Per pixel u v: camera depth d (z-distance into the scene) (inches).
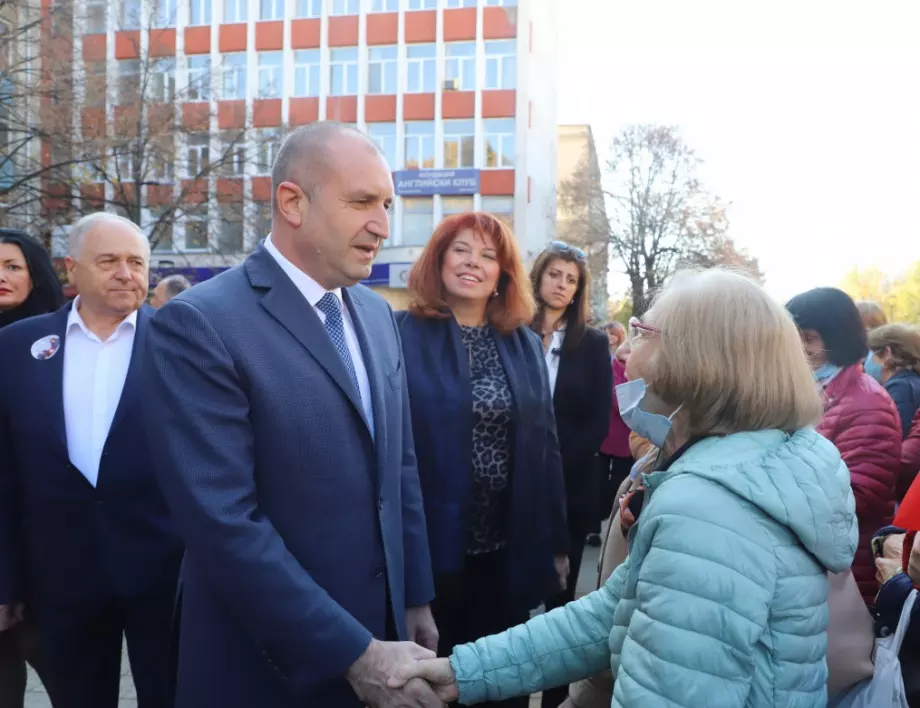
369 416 72.2
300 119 1043.9
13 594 90.3
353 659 61.2
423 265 102.9
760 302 56.1
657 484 54.8
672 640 47.9
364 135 68.4
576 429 137.9
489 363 102.5
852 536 52.9
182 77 1059.9
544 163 1232.2
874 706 62.0
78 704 92.7
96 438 91.1
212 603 66.5
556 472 109.5
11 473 90.8
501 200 1024.9
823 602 51.6
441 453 96.3
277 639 60.1
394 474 73.4
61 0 522.6
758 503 49.0
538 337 111.4
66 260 93.7
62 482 89.2
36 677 132.0
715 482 50.3
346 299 75.4
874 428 97.1
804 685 49.7
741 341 54.7
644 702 48.4
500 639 68.0
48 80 518.3
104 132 573.6
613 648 57.6
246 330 64.1
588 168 1362.0
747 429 55.1
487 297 104.7
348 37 1048.2
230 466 60.9
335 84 1058.7
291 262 68.9
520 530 99.3
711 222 1200.8
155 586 90.7
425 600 80.4
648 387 59.7
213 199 713.6
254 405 63.2
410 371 98.7
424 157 1040.2
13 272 115.9
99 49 783.1
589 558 218.8
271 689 65.6
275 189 68.6
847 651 62.1
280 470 63.9
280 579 59.6
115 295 91.1
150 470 90.4
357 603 67.6
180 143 675.4
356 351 73.8
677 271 63.3
